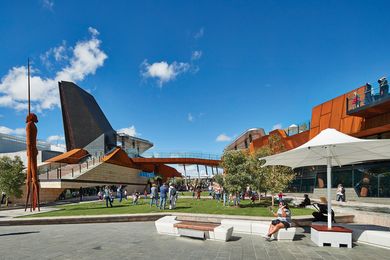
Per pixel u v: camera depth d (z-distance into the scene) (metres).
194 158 61.34
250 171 19.00
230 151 19.38
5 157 26.83
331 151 9.32
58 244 9.10
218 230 9.42
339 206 17.73
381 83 21.09
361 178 23.53
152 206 20.72
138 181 61.09
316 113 32.09
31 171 21.41
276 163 10.89
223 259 7.17
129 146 87.25
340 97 28.61
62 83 74.75
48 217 14.63
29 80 22.64
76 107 75.19
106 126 84.00
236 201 19.41
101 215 14.92
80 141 73.44
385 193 20.88
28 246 8.85
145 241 9.50
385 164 21.23
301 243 9.05
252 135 57.69
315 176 30.69
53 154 64.62
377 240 8.54
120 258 7.32
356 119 26.11
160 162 60.62
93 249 8.35
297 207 18.41
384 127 21.62
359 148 8.66
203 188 69.62
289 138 36.56
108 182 46.88
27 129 21.62
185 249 8.28
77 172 40.41
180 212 15.59
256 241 9.38
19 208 23.27
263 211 15.64
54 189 34.41
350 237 8.45
